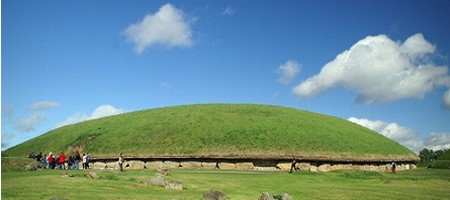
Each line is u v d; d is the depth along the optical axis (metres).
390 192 36.84
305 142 73.44
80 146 81.38
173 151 70.94
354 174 57.34
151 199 24.70
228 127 77.06
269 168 67.50
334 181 48.97
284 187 39.47
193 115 84.38
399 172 71.31
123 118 92.12
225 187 36.91
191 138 74.12
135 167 71.19
